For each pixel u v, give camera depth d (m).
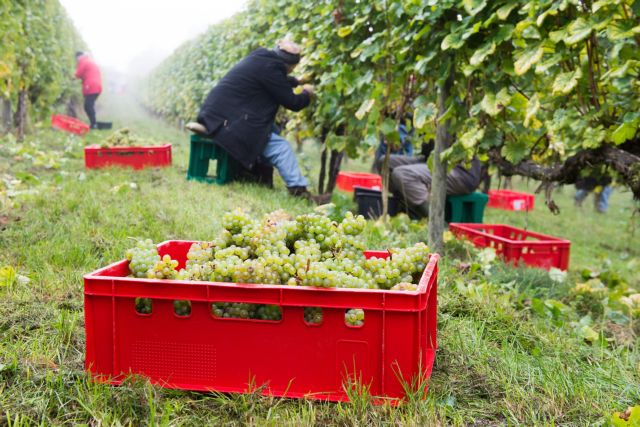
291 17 8.13
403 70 5.23
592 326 3.58
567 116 4.13
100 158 7.74
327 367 2.08
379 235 5.02
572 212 11.42
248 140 6.82
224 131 6.81
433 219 4.89
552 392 2.25
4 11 8.16
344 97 6.52
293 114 8.46
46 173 7.16
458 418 2.03
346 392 2.06
